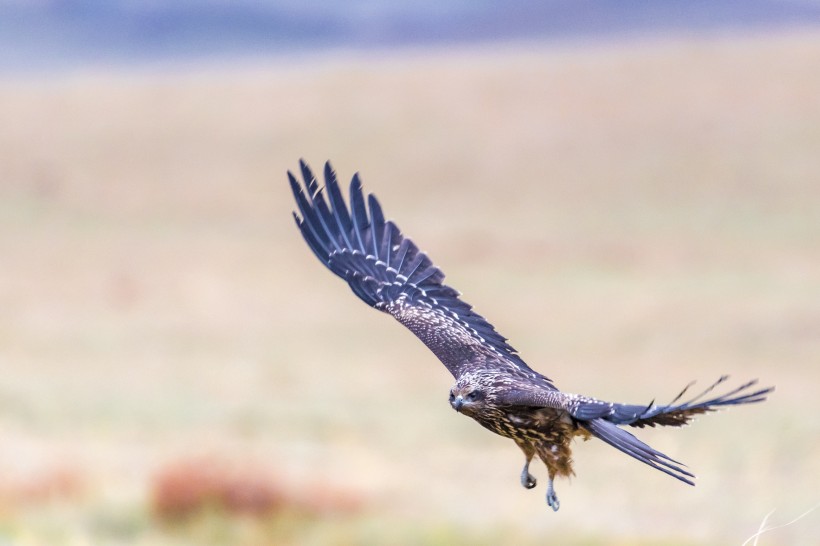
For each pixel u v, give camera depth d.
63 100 106.38
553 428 6.78
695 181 77.62
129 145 95.50
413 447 28.61
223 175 88.44
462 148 88.56
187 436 30.44
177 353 46.16
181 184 87.12
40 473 22.84
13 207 81.25
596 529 18.27
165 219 79.38
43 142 96.00
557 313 51.25
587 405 6.42
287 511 19.30
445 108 97.00
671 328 46.44
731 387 37.56
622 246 66.00
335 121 96.25
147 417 33.44
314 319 52.31
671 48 110.19
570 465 6.94
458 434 30.16
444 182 83.12
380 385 39.28
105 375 41.59
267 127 96.75
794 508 18.62
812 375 38.44
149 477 21.44
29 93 109.50
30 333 49.91
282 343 47.88
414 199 80.38
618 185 79.25
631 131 88.19
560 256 64.44
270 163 90.06
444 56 178.62
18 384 39.00
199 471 19.91
